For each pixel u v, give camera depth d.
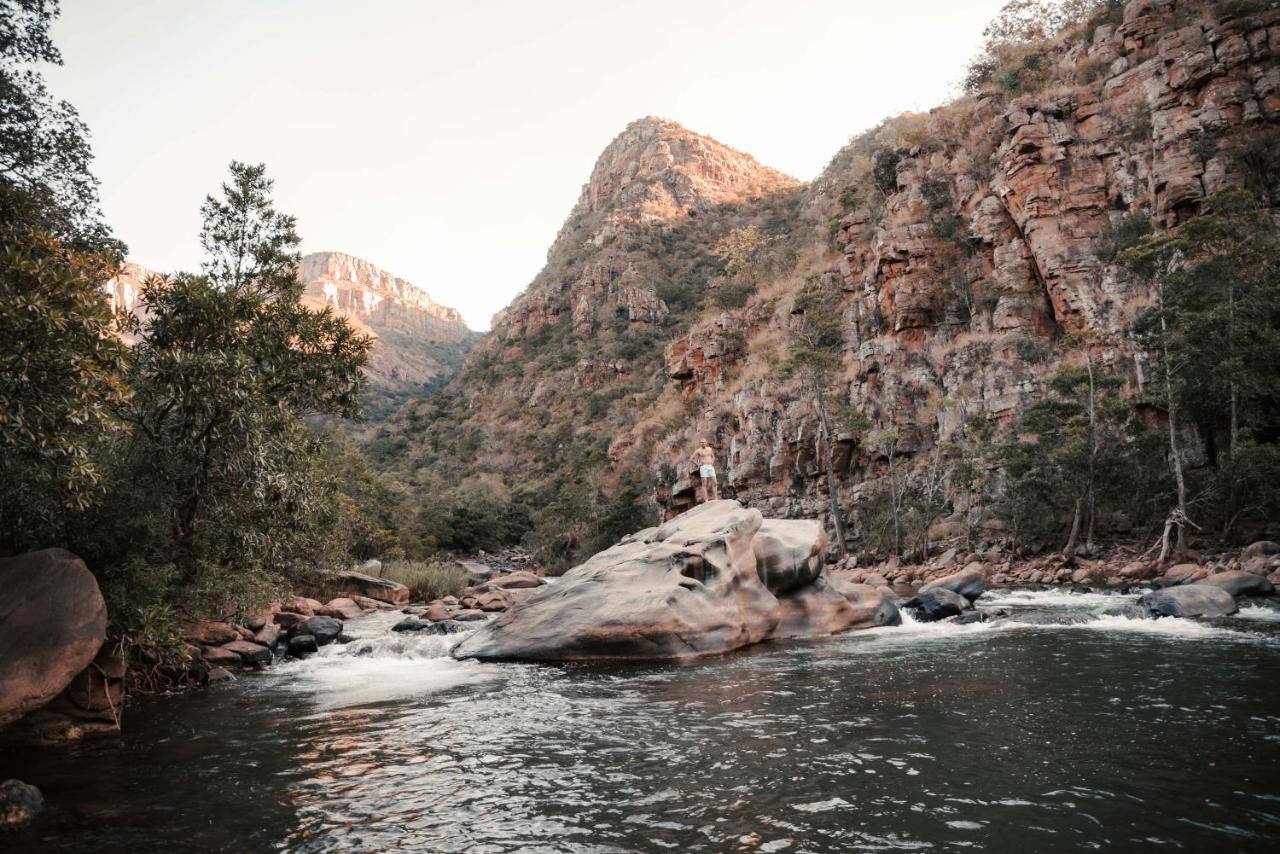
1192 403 34.56
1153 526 35.75
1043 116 52.91
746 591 16.33
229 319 13.95
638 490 73.62
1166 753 6.96
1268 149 41.53
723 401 72.88
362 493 48.47
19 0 14.33
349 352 17.17
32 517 10.69
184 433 13.35
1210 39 46.22
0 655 7.84
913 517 46.06
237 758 8.00
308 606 22.84
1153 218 45.00
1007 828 5.36
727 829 5.54
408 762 7.69
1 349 7.75
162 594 12.90
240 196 17.09
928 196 62.34
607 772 7.08
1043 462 39.31
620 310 165.38
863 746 7.56
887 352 56.25
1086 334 42.28
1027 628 16.56
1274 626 14.88
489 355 184.12
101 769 7.63
